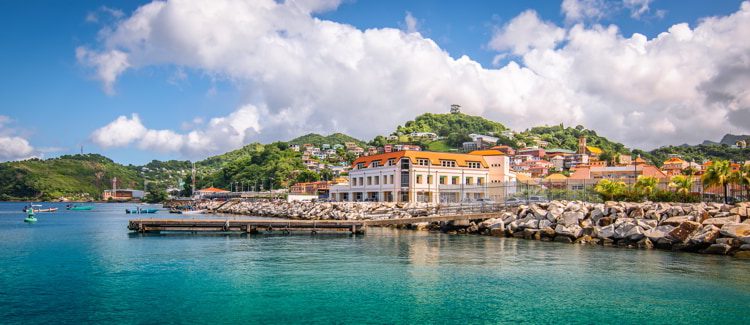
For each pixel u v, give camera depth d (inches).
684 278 1466.5
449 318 1095.6
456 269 1614.2
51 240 2503.7
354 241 2464.3
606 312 1141.1
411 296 1267.2
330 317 1096.2
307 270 1598.2
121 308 1149.1
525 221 2669.8
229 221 2913.4
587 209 2527.1
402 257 1872.5
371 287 1359.5
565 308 1170.6
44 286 1362.0
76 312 1117.1
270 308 1157.1
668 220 2149.4
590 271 1572.3
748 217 2054.6
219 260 1796.3
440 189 4955.7
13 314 1099.3
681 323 1071.6
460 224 2979.8
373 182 5339.6
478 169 5236.2
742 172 2901.1
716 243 1915.6
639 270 1583.4
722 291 1316.4
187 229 2960.1
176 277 1483.8
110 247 2178.9
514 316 1110.4
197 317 1088.8
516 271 1576.0
